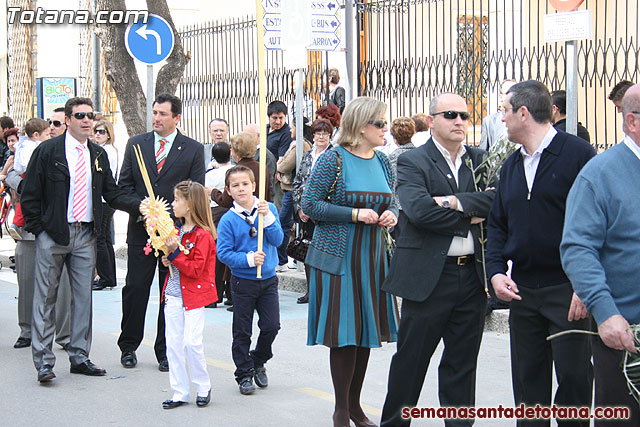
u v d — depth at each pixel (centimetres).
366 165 630
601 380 477
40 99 1670
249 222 753
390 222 620
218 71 1753
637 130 452
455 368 590
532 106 525
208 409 707
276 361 866
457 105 571
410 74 1407
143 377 811
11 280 1443
